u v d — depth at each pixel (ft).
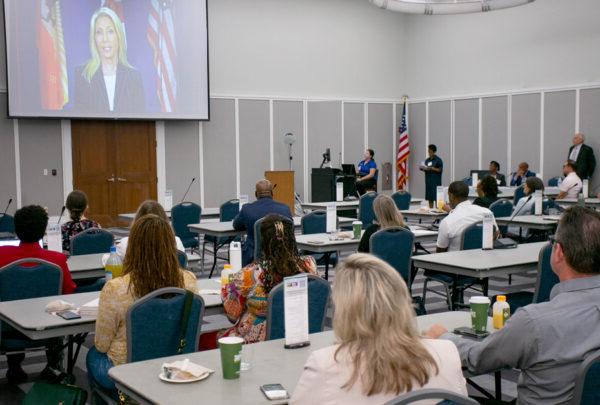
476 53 51.24
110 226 44.70
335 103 53.78
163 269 10.21
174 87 45.03
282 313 10.56
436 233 21.67
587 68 43.98
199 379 7.89
